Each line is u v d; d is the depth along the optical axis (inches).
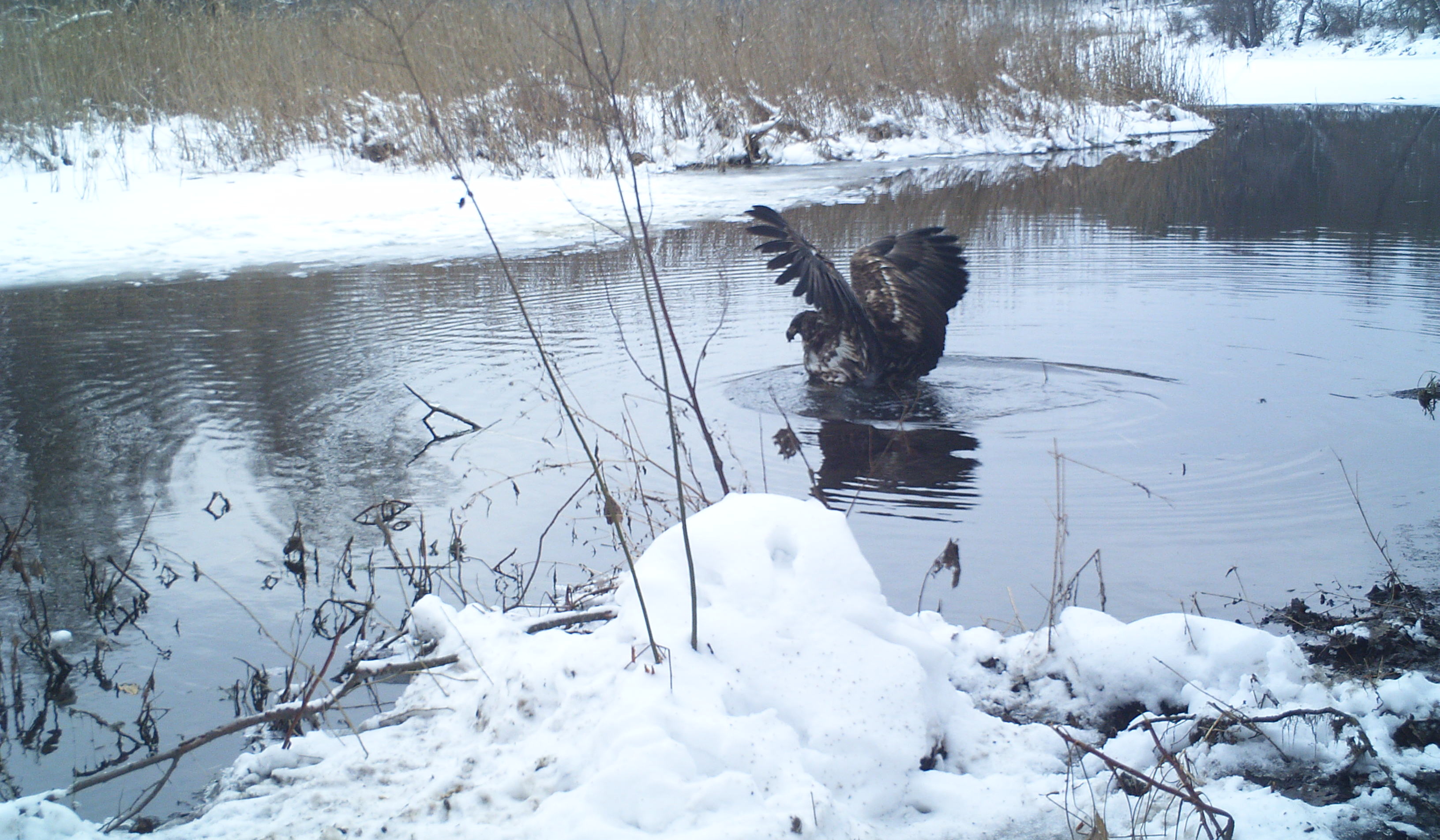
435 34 764.6
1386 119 1120.2
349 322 392.2
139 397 306.2
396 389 307.7
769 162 910.4
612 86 153.2
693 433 264.4
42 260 529.7
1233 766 131.0
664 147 877.2
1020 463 240.1
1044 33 1046.4
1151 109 1093.8
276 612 184.9
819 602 141.6
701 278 459.5
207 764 142.5
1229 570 186.5
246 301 433.1
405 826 118.1
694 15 946.1
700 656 134.0
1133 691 147.9
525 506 226.2
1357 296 386.3
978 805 123.0
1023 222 580.1
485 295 434.9
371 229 597.6
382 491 236.4
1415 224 532.7
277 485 240.5
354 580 195.9
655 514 219.9
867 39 1000.2
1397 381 290.0
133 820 129.5
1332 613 170.7
